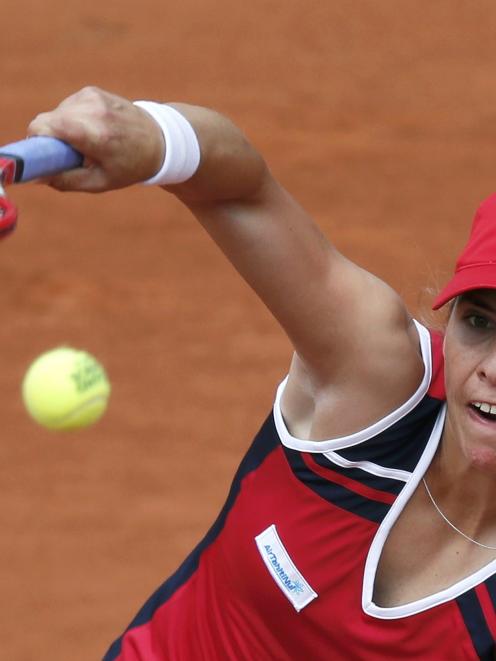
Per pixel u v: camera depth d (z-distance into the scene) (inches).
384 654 450.9
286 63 2389.3
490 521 446.3
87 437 1288.1
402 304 462.6
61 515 1178.6
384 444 445.1
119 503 1194.6
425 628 442.9
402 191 1900.8
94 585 1096.2
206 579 508.1
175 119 386.9
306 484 455.5
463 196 1887.3
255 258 435.2
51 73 2375.7
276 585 464.8
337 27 2544.3
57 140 349.4
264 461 472.4
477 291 411.5
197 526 1163.3
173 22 2578.7
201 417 1330.0
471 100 2214.6
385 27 2541.8
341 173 1958.7
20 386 1390.3
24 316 1539.1
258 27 2559.1
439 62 2377.0
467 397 415.8
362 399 444.1
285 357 1449.3
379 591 458.6
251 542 470.0
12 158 329.4
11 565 1119.6
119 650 534.9
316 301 439.5
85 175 361.4
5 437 1288.1
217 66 2393.0
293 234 437.1
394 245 1750.7
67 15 2596.0
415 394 445.7
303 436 468.4
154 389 1381.6
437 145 2046.0
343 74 2332.7
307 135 2098.9
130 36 2524.6
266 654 482.9
